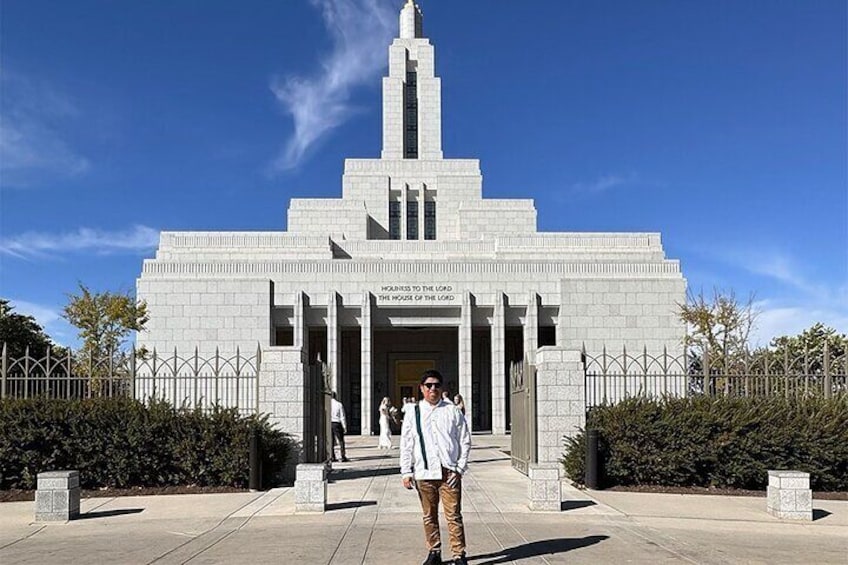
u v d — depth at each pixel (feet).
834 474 60.85
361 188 241.96
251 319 172.35
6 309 205.26
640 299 174.19
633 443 59.93
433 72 265.54
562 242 200.95
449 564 32.91
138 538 40.91
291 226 233.76
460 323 177.47
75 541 40.47
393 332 207.51
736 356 88.58
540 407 65.92
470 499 54.49
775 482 48.73
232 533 41.88
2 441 58.80
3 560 35.83
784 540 40.45
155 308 172.35
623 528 42.83
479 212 230.48
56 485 47.06
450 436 32.91
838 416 61.77
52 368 67.36
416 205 244.42
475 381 202.28
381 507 50.49
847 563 34.40
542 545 37.47
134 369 68.85
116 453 59.98
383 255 206.80
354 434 193.47
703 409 61.57
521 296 177.58
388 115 260.62
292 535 40.65
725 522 46.11
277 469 61.93
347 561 33.78
